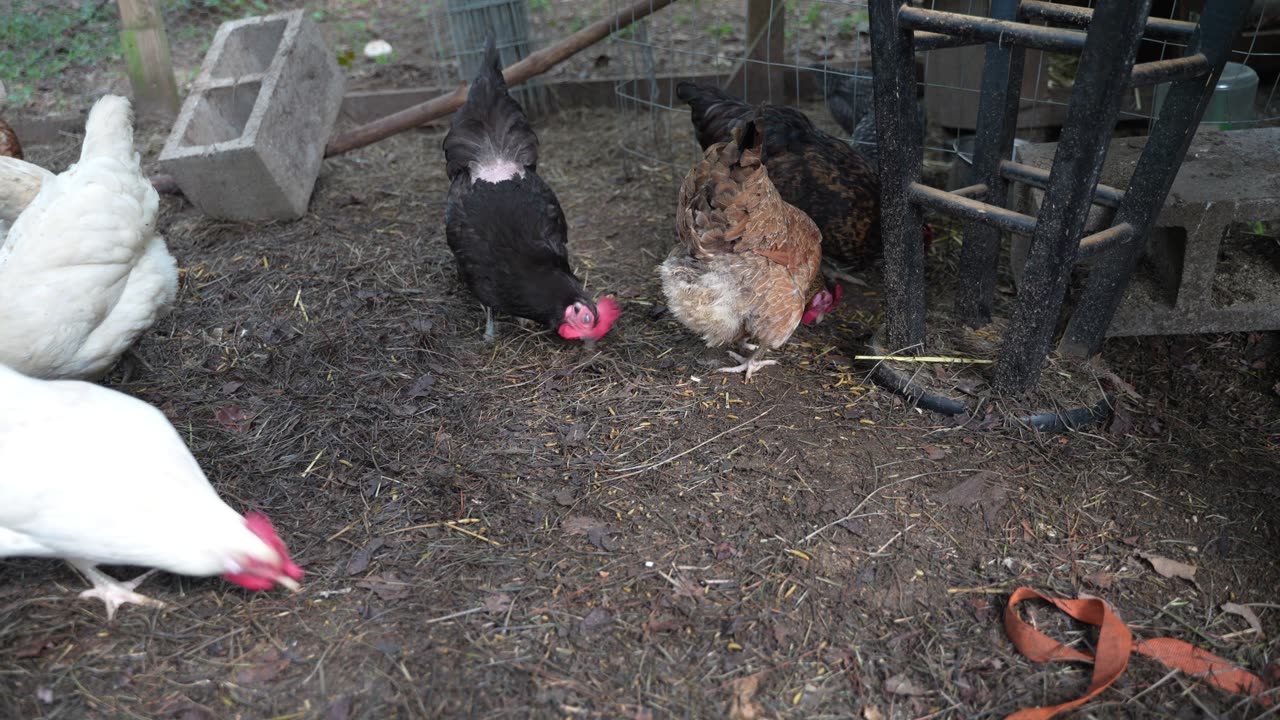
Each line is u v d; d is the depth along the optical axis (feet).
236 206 5.72
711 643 3.18
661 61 7.81
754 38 7.02
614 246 5.81
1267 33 6.04
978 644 3.20
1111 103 3.24
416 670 3.05
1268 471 3.92
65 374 3.83
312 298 5.12
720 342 4.48
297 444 4.08
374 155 6.86
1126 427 4.15
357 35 8.54
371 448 4.05
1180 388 4.45
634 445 4.11
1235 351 4.69
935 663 3.12
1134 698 2.99
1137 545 3.58
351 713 2.91
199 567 2.97
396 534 3.61
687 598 3.34
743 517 3.70
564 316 4.34
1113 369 4.59
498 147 4.87
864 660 3.13
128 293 3.88
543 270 4.38
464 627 3.21
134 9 6.83
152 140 6.88
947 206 3.91
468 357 4.72
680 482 3.89
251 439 4.10
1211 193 4.23
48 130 6.87
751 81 7.20
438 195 6.30
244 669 3.05
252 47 6.45
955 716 2.96
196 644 3.13
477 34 7.06
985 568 3.49
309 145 5.96
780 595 3.36
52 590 3.33
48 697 2.91
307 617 3.25
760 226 4.07
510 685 3.00
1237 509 3.73
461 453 4.04
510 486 3.86
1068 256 3.67
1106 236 3.81
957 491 3.81
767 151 5.22
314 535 3.60
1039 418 4.11
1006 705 2.99
